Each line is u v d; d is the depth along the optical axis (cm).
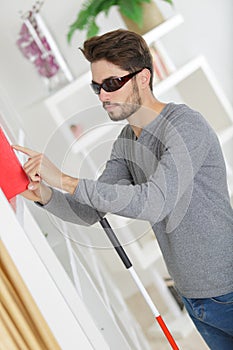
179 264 215
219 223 209
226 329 222
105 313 233
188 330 341
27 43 364
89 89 357
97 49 194
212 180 207
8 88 382
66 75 365
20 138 265
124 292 339
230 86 409
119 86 196
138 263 320
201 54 404
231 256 212
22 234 143
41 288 143
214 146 205
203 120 202
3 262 140
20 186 173
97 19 389
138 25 360
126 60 193
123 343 227
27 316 143
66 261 260
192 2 398
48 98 352
